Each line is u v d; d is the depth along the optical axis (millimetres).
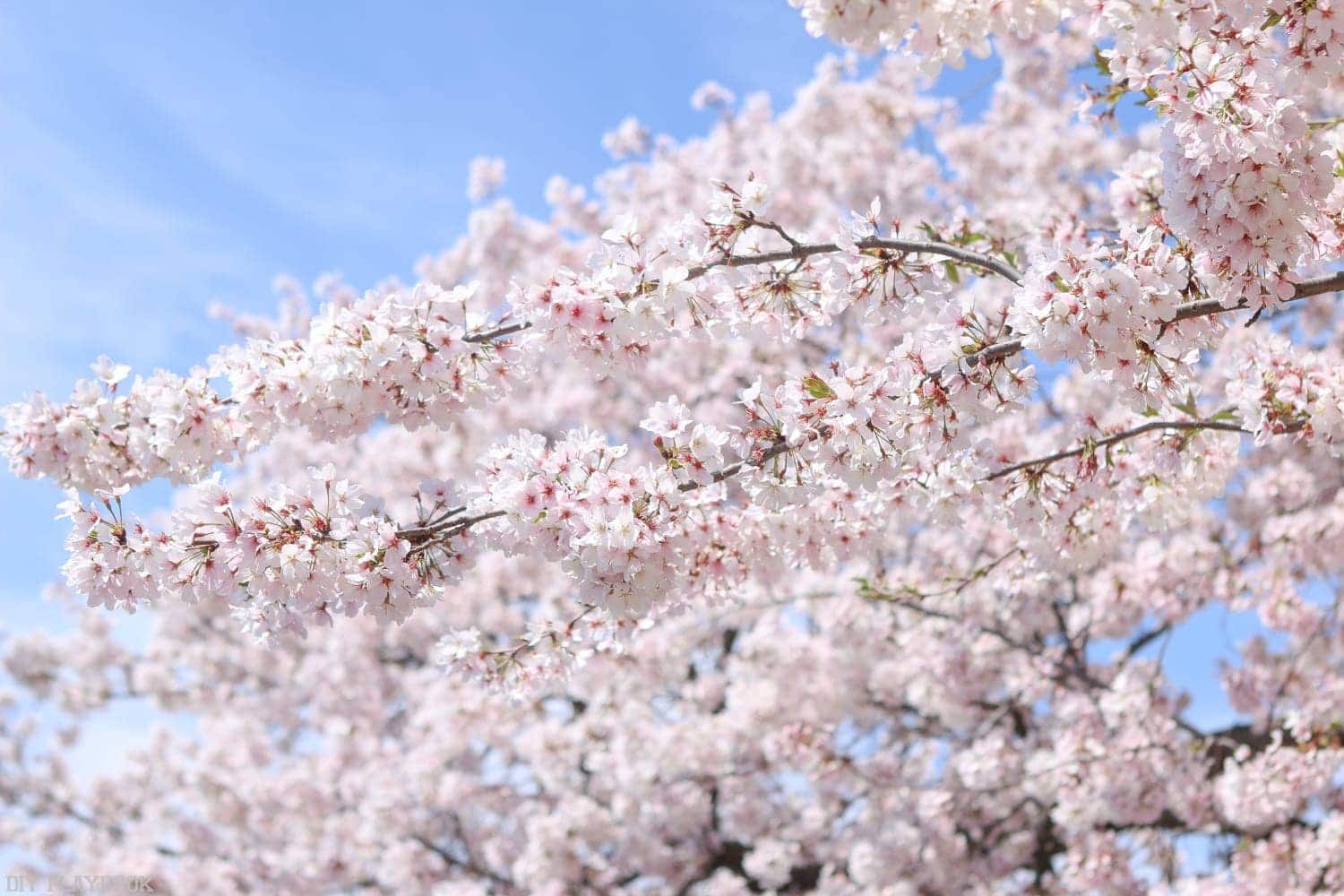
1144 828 7668
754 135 13039
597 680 8984
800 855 9719
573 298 3250
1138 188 4781
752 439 3273
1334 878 6520
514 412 12797
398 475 12867
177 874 11758
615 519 3061
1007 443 5797
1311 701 7320
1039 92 11258
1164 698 7316
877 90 11422
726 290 3605
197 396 3590
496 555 12156
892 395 3184
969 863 8688
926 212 11383
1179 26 2854
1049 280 3080
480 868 10695
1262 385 3832
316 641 13031
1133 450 4535
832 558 4297
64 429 3533
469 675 4105
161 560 3289
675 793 9422
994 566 5168
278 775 11883
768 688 8875
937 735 9398
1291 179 2850
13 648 14883
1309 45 2855
